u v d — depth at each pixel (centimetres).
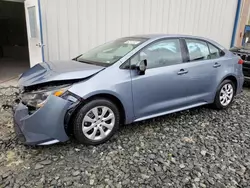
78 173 248
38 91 273
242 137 340
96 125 297
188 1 781
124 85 304
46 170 252
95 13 625
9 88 552
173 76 349
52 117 265
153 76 329
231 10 913
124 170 255
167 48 356
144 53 332
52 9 572
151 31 733
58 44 601
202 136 338
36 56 579
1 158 270
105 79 294
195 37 396
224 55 431
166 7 739
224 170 262
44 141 272
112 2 641
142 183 237
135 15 688
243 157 289
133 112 322
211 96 415
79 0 597
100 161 270
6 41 1191
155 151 293
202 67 387
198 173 255
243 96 546
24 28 1198
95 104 289
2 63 950
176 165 268
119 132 339
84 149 292
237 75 446
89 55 376
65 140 283
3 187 226
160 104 348
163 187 233
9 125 352
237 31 966
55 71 294
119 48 349
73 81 282
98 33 643
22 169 252
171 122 380
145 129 352
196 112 429
